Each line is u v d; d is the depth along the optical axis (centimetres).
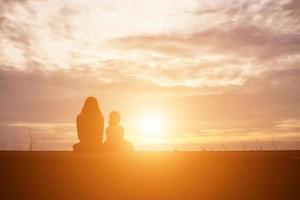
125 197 735
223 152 822
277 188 733
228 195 731
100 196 735
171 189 740
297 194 724
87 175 746
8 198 718
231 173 751
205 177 751
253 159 762
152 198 736
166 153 827
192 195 737
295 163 750
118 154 808
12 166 741
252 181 746
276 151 820
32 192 727
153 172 757
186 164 762
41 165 746
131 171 755
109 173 751
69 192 732
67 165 749
